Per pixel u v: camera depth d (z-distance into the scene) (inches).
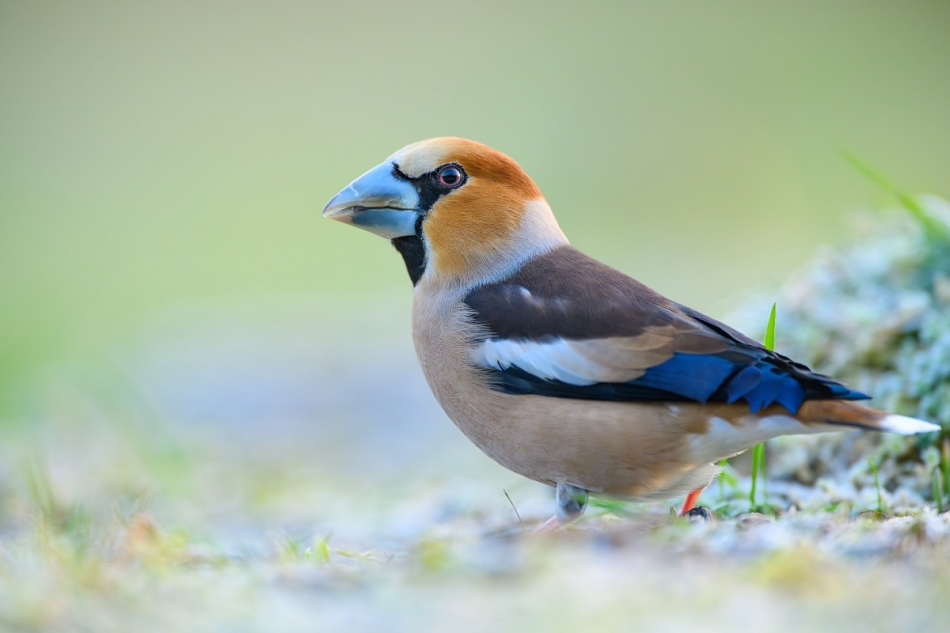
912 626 160.9
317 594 191.2
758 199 1202.6
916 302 362.0
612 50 1718.8
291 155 1465.3
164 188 1385.3
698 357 264.1
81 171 1457.9
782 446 347.6
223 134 1569.9
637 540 219.9
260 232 1239.5
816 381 252.7
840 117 1334.9
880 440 329.1
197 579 203.2
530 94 1588.3
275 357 733.9
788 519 246.2
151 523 295.6
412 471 514.0
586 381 271.0
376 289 1018.7
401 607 181.5
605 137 1443.2
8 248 1173.7
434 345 300.2
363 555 265.7
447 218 311.0
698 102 1483.8
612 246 1062.4
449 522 353.7
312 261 1145.4
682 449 267.9
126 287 1059.9
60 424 604.1
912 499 294.4
